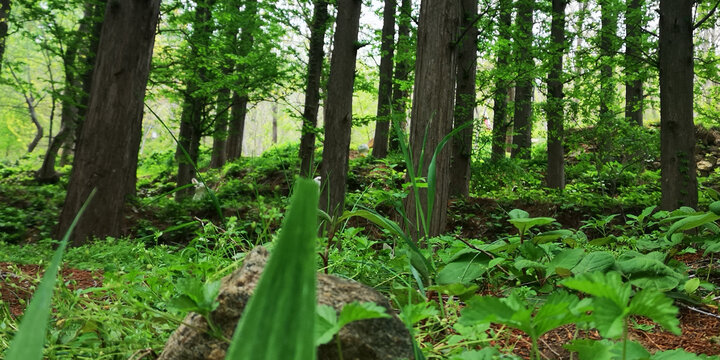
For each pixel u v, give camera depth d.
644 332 2.21
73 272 3.82
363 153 23.70
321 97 14.77
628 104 18.42
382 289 2.50
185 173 14.71
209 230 2.69
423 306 1.42
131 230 9.28
